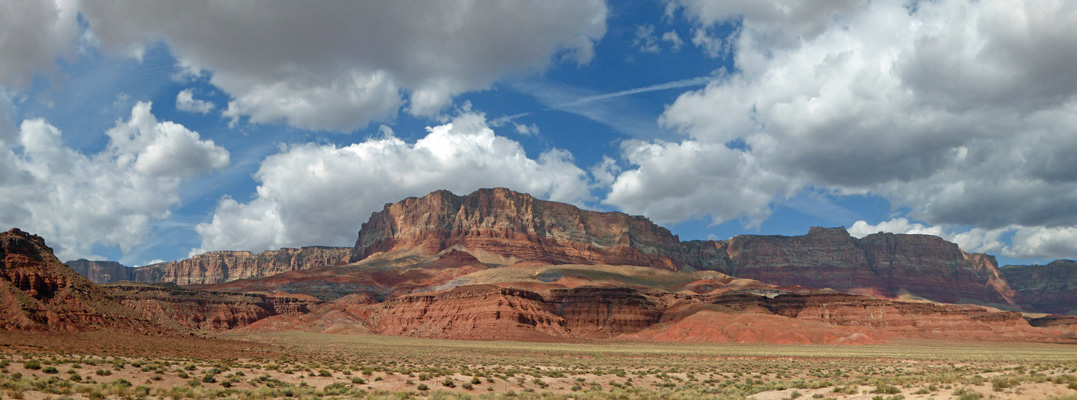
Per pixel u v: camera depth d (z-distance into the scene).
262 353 129.00
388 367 96.44
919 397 61.75
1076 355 193.25
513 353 176.12
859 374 98.94
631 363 132.38
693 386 82.88
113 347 113.69
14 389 54.00
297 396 62.50
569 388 80.62
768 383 83.38
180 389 62.09
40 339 115.69
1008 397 58.59
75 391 57.19
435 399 61.97
